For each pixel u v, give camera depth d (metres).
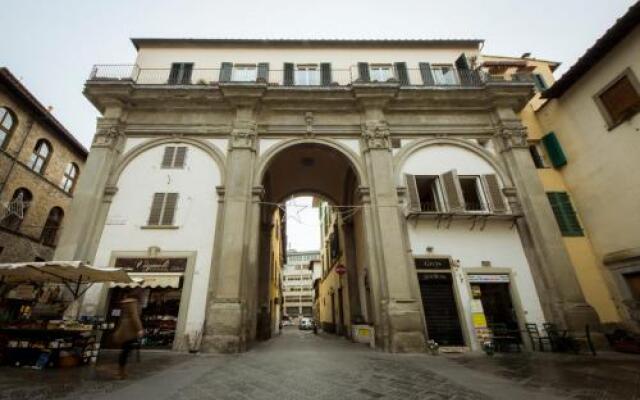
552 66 15.41
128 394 4.24
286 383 4.99
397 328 8.84
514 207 11.04
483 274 10.13
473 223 10.70
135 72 13.34
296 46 14.70
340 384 4.93
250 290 9.66
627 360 7.21
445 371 6.02
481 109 12.63
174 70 13.80
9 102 13.92
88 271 7.43
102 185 10.73
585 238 10.73
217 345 8.44
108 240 10.12
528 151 11.66
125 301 5.73
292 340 14.80
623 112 9.78
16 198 14.29
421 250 10.35
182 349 8.80
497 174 11.69
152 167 11.33
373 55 14.66
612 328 9.36
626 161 9.66
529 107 13.36
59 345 6.38
